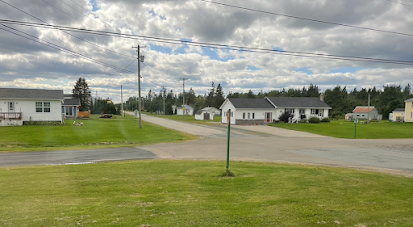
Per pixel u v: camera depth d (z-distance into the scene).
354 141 22.84
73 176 8.02
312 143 20.56
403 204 5.69
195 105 106.62
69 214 4.67
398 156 14.37
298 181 7.72
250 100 45.88
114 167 9.62
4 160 11.51
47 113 29.39
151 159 12.16
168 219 4.48
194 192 6.36
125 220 4.41
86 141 19.02
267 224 4.36
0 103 27.08
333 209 5.22
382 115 76.00
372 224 4.50
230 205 5.34
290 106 45.25
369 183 7.64
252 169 9.62
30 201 5.46
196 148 16.36
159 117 68.81
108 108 72.00
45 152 14.07
